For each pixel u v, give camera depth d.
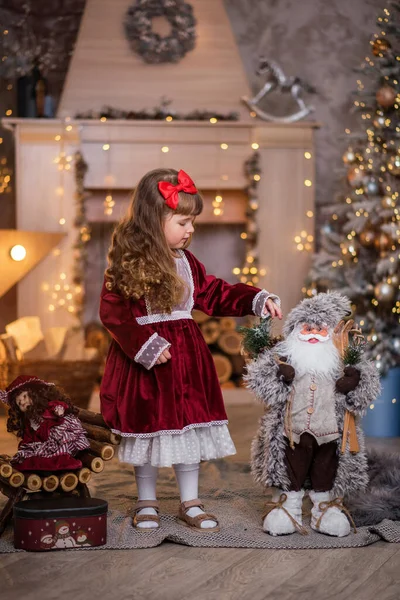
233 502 3.32
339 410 2.86
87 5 6.02
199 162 5.87
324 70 6.68
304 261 5.96
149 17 5.98
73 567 2.54
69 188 5.82
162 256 2.93
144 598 2.29
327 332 2.90
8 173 6.65
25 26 6.50
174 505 3.30
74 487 2.86
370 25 6.66
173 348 2.92
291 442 2.84
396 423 4.82
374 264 5.17
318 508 2.88
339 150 6.65
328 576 2.47
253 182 5.87
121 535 2.81
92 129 5.82
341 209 5.41
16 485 2.74
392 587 2.39
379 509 3.04
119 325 2.90
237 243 6.75
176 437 2.87
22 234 5.61
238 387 5.97
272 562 2.60
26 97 5.99
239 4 6.70
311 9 6.68
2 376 4.96
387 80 4.96
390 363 4.85
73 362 5.06
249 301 3.08
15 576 2.46
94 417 3.14
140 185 3.00
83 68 6.00
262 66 5.92
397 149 4.89
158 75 6.01
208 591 2.35
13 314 6.72
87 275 6.71
